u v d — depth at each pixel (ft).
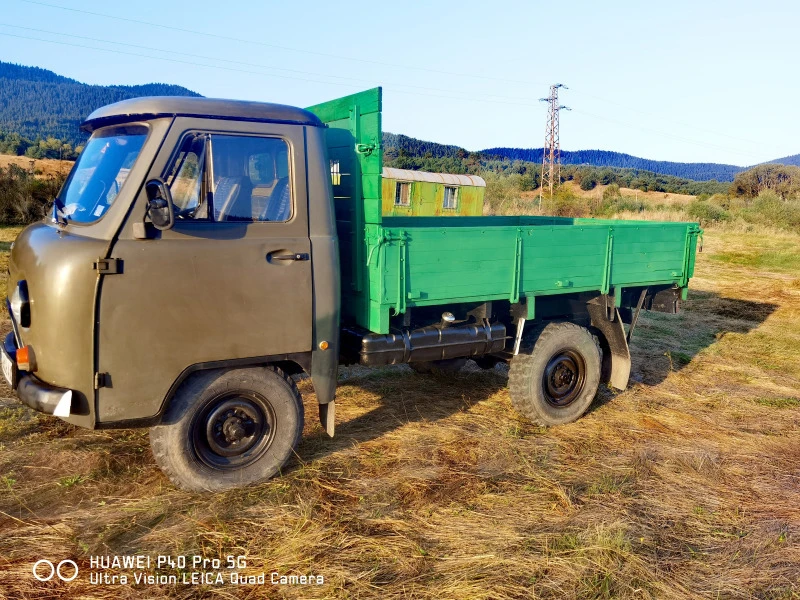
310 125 13.12
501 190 152.05
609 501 13.46
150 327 11.56
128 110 11.83
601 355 18.61
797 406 20.38
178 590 9.90
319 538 11.37
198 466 12.71
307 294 13.07
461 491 13.62
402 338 14.94
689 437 17.52
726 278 48.47
